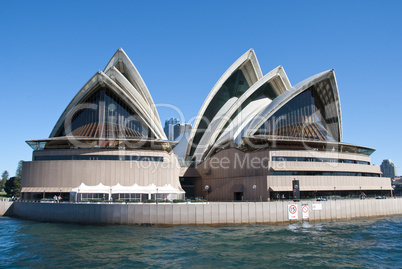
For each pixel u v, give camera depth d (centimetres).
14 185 10800
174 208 3853
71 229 3650
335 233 3459
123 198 4678
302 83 5694
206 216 3859
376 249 2794
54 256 2492
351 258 2509
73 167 5100
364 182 5609
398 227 3900
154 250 2667
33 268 2194
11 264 2286
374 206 4875
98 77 5522
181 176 6581
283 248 2766
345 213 4528
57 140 5441
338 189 5200
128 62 5850
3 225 4012
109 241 3005
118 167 5178
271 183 4853
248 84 7256
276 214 4066
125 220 3888
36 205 4566
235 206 3941
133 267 2216
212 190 6262
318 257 2512
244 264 2303
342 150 5888
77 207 4100
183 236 3219
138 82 5944
